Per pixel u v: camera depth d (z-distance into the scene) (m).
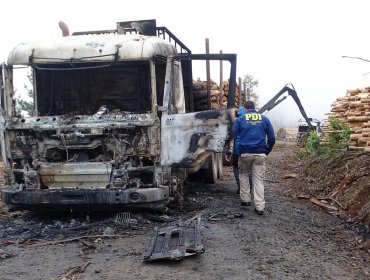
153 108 7.12
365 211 7.52
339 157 11.05
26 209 7.29
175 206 7.93
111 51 7.27
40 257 5.79
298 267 5.40
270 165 15.11
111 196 6.86
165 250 5.61
